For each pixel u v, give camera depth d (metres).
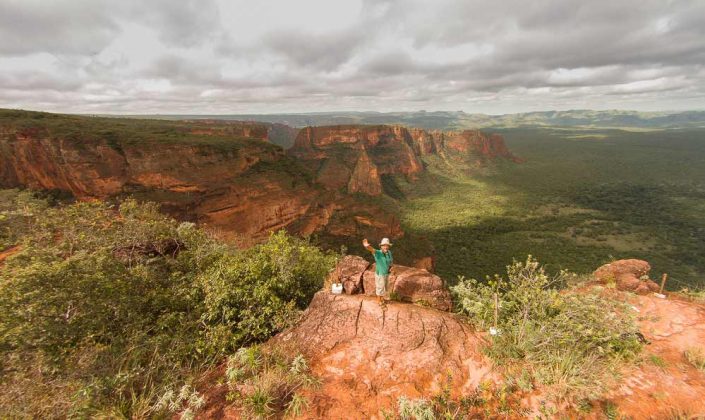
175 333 6.32
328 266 10.29
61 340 5.14
